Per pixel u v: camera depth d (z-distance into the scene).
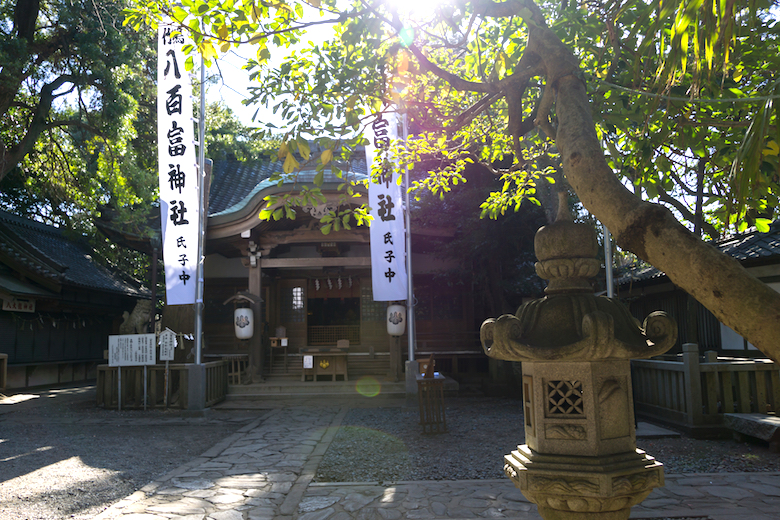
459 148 5.43
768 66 3.40
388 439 7.85
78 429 9.22
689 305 11.59
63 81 13.91
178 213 11.20
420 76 5.13
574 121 2.29
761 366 7.28
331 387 12.88
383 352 15.58
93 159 15.08
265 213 3.90
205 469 6.17
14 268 15.27
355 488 5.27
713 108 3.53
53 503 5.14
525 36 4.38
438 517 4.34
